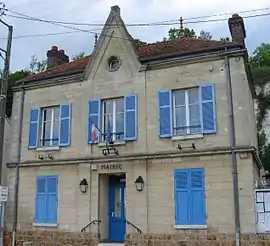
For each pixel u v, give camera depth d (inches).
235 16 714.8
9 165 776.3
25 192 753.0
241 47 641.6
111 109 718.5
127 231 649.0
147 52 754.2
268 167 1209.4
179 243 609.3
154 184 647.1
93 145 707.4
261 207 573.0
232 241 576.4
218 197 600.1
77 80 753.6
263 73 1563.7
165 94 672.4
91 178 696.4
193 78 658.8
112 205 707.4
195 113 650.2
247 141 601.6
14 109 806.5
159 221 631.2
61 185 720.3
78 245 678.5
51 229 708.7
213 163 615.2
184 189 625.9
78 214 691.4
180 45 751.7
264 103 1496.1
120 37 730.8
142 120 679.1
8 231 743.1
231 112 617.6
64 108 751.1
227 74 634.2
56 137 754.8
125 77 711.7
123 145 684.1
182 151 635.5
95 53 745.0
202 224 601.6
